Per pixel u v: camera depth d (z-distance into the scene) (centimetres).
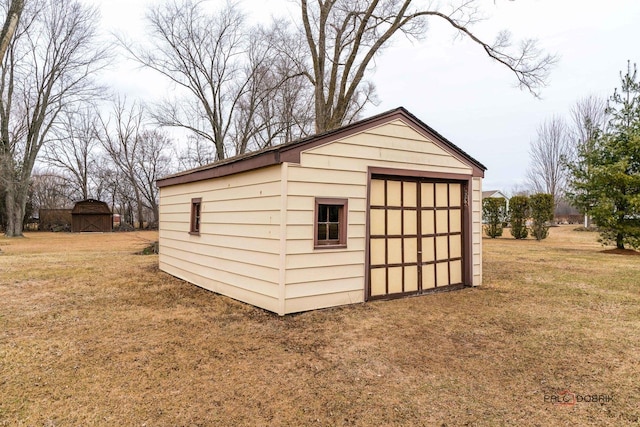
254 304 539
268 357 353
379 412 257
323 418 250
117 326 448
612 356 353
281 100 2273
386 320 470
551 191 3105
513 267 904
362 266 555
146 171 3394
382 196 587
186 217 773
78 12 2239
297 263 493
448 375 316
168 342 393
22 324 452
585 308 526
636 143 1136
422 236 633
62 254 1270
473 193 711
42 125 2472
